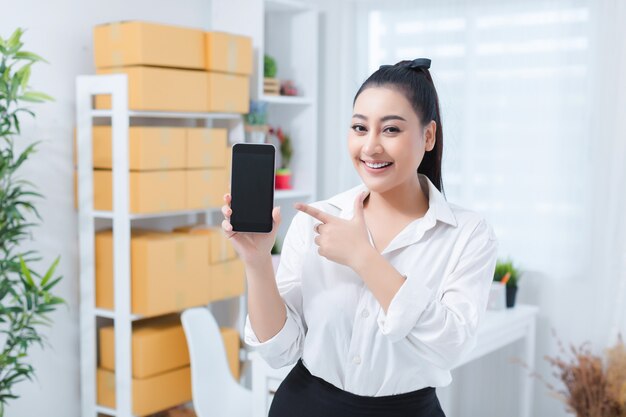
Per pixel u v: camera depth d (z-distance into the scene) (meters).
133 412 3.10
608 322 3.27
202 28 3.80
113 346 3.18
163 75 3.06
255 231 1.31
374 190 1.32
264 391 2.51
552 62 3.38
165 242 3.11
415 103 1.30
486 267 1.37
